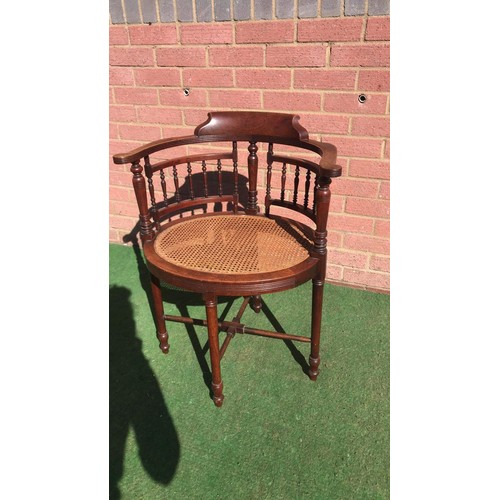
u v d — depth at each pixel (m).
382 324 1.79
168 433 1.29
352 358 1.59
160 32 1.87
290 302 1.96
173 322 1.84
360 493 1.11
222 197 1.68
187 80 1.93
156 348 1.67
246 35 1.74
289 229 1.51
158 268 1.27
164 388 1.47
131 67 2.00
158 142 1.45
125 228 2.48
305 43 1.67
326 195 1.21
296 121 1.46
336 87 1.69
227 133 1.58
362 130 1.73
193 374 1.53
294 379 1.50
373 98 1.66
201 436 1.28
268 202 1.63
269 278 1.18
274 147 1.93
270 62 1.75
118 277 2.20
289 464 1.19
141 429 1.30
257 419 1.33
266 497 1.10
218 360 1.32
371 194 1.84
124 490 1.12
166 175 2.21
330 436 1.27
